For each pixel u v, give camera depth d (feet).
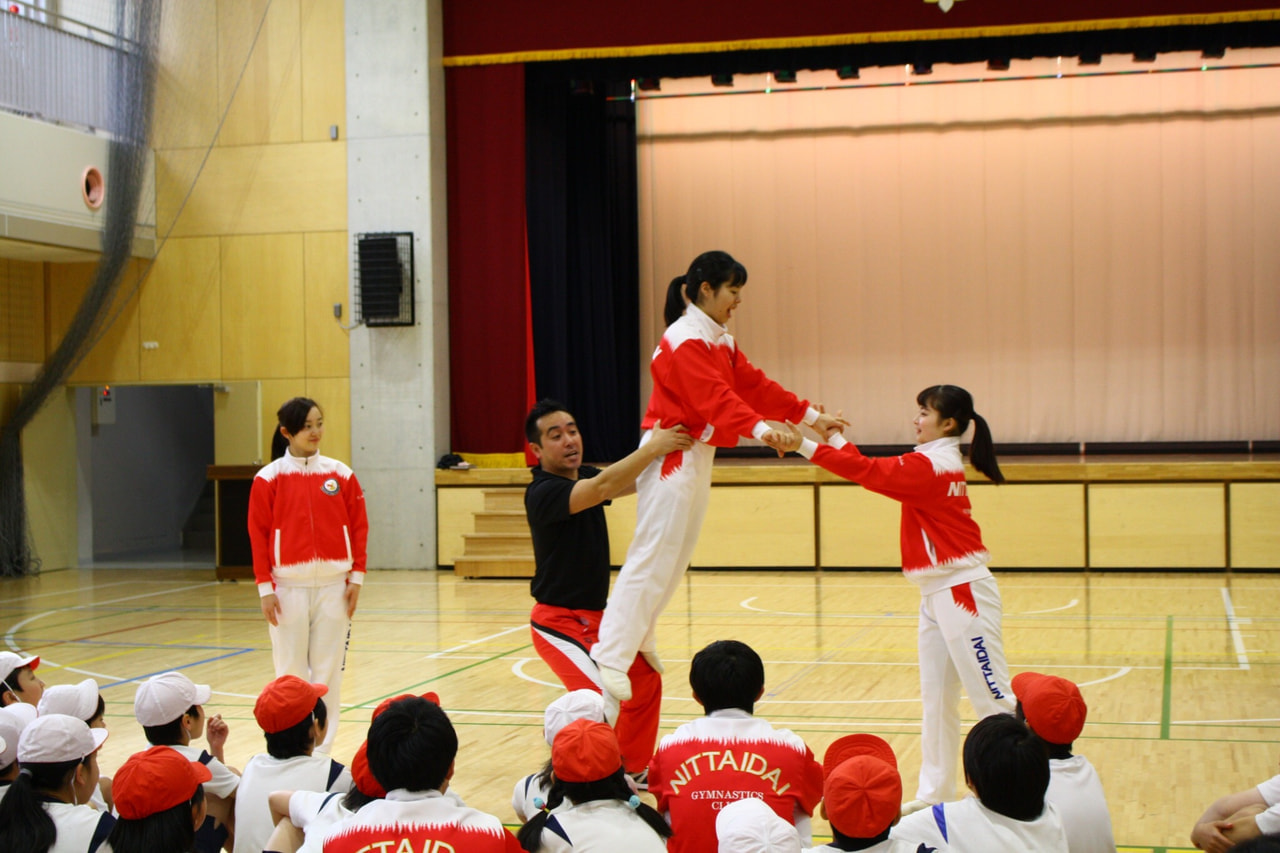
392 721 7.73
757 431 12.17
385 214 38.91
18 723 9.57
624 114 45.65
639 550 12.50
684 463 12.55
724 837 7.09
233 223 39.86
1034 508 35.27
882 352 45.57
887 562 36.22
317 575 15.81
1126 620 26.86
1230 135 43.24
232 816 10.44
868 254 45.52
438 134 39.34
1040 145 44.52
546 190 40.83
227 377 39.86
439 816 7.58
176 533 47.32
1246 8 34.63
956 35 36.24
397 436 38.83
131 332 40.42
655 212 46.29
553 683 21.09
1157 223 43.86
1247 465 33.99
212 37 39.86
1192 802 13.44
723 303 12.96
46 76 36.83
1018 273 44.75
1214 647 23.44
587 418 43.78
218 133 39.86
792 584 34.04
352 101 39.06
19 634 27.30
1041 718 9.24
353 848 7.45
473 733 17.43
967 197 44.98
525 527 36.96
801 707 18.61
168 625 28.40
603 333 44.32
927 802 12.89
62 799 8.91
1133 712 18.11
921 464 12.60
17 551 39.14
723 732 9.46
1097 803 9.07
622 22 38.06
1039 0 35.83
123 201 38.34
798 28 37.06
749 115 45.85
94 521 42.78
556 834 7.93
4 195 34.99
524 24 38.83
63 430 41.06
